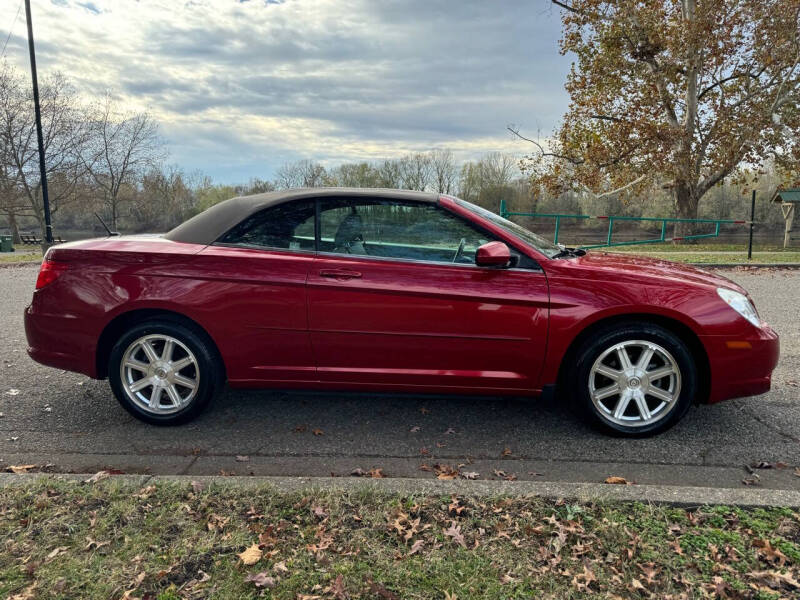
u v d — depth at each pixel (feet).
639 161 79.20
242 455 10.74
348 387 11.70
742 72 74.59
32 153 115.96
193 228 12.23
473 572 6.76
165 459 10.59
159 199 163.02
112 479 8.95
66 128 117.39
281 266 11.34
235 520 7.86
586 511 7.97
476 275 11.10
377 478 9.07
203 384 11.82
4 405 13.50
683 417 12.26
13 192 124.88
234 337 11.48
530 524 7.70
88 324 11.76
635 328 10.93
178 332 11.61
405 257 11.41
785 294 29.04
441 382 11.41
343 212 11.71
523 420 12.46
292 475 9.91
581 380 11.19
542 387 11.35
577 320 10.87
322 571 6.80
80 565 6.90
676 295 10.90
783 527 7.53
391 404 13.52
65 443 11.34
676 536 7.43
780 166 79.77
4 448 11.08
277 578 6.68
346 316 11.19
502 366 11.27
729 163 75.15
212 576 6.73
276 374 11.70
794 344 18.72
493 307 10.97
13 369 16.43
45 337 12.07
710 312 10.85
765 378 11.09
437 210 11.59
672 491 8.39
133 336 11.73
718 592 6.41
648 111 75.66
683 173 75.82
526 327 10.99
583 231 77.71
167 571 6.79
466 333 11.06
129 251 11.76
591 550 7.16
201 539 7.44
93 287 11.71
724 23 70.59
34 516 7.92
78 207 139.13
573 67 78.69
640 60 73.92
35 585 6.55
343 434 11.76
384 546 7.26
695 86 76.02
